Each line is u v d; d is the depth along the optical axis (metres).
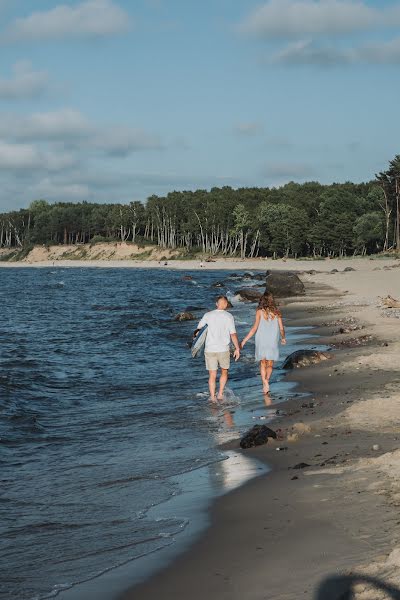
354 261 110.62
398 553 4.53
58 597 4.70
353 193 168.38
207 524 5.95
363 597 4.05
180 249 176.75
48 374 16.62
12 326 30.94
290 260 139.50
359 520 5.46
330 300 40.28
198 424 10.88
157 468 8.31
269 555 5.01
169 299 50.69
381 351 17.08
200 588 4.60
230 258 156.88
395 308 29.09
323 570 4.58
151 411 12.17
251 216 160.12
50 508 6.90
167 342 23.38
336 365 15.59
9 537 6.07
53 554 5.58
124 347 22.22
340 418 10.03
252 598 4.33
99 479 7.96
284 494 6.54
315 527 5.45
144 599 4.54
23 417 11.50
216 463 8.34
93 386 15.09
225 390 14.06
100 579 4.95
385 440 8.48
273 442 9.06
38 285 77.81
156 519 6.30
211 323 13.28
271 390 13.62
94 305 44.59
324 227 141.50
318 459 7.89
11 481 7.97
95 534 6.02
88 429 10.86
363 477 6.68
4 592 4.84
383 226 135.25
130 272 121.88
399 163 123.31
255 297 45.44
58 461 8.91
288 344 20.50
